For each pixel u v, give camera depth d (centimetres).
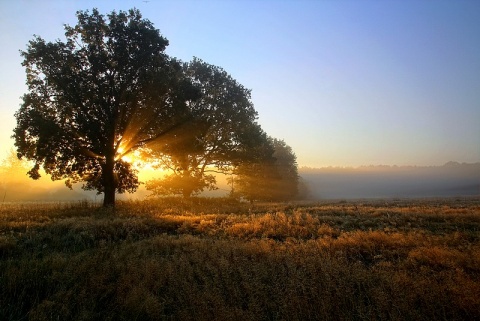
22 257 846
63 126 2427
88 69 2536
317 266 709
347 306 548
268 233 1274
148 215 1867
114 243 1011
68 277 671
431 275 677
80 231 1226
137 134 2748
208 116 3844
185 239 1091
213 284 623
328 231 1267
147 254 890
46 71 2441
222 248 903
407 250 934
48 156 2367
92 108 2511
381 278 644
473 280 631
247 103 4147
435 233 1288
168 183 3841
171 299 589
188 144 2908
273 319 530
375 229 1352
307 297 556
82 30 2519
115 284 650
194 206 2916
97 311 569
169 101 2711
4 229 1250
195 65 3972
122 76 2572
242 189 5919
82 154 2530
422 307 530
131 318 540
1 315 539
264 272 689
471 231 1279
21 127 2336
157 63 2645
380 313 500
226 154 4084
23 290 611
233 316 500
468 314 506
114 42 2541
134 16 2644
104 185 2603
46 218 1642
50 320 518
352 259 857
